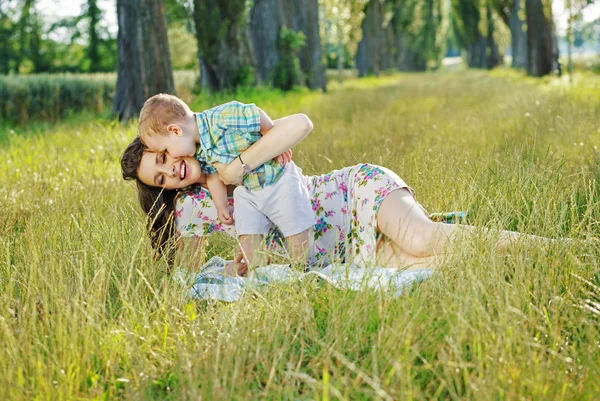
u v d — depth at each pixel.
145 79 14.80
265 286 3.22
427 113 11.52
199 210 3.88
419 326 2.61
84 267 3.33
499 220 3.67
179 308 3.08
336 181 3.87
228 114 3.51
